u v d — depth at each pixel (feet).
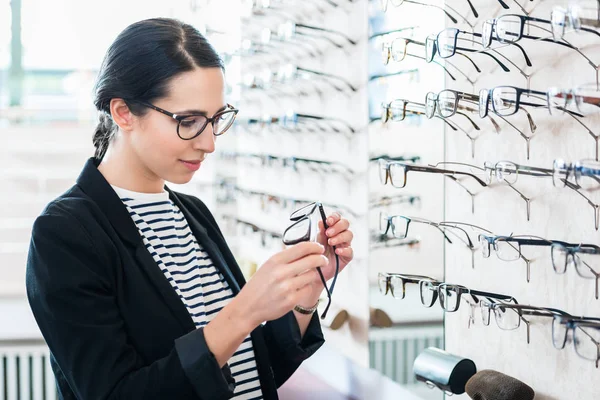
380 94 6.18
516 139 4.58
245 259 9.26
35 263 3.71
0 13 11.89
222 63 4.03
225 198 9.89
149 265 4.01
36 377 10.30
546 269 4.33
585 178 3.94
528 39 4.41
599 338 3.61
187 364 3.51
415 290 5.15
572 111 3.94
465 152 5.07
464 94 4.64
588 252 3.70
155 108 3.82
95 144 4.43
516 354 4.61
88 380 3.59
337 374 7.18
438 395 5.39
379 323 6.23
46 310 3.62
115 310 3.79
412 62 5.67
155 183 4.30
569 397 4.17
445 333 5.33
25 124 12.31
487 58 4.81
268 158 8.03
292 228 4.12
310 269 3.59
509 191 4.64
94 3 11.98
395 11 5.90
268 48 8.26
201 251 4.56
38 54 12.14
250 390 4.43
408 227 5.33
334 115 7.16
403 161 5.82
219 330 3.55
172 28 3.91
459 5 5.07
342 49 6.93
